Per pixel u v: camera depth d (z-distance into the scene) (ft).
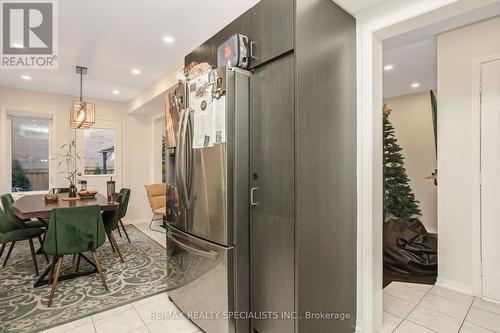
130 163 18.42
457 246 8.40
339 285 5.84
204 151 6.02
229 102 5.62
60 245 7.72
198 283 6.31
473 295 8.02
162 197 16.43
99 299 7.73
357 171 6.31
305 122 5.07
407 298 7.92
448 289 8.50
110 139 17.89
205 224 6.04
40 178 15.74
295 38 4.92
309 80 5.15
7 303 7.47
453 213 8.50
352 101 6.20
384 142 13.05
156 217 18.90
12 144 14.94
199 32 8.89
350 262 6.15
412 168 15.92
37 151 15.67
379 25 5.86
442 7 4.98
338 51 5.79
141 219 18.83
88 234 8.16
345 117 6.00
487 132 7.85
